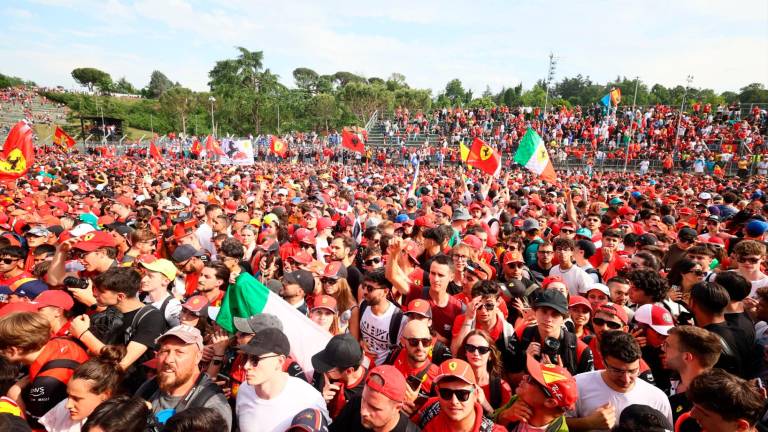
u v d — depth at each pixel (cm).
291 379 335
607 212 1052
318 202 1186
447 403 282
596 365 418
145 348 410
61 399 352
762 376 370
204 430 266
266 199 1450
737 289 415
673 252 725
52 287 552
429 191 1652
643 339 427
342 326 538
